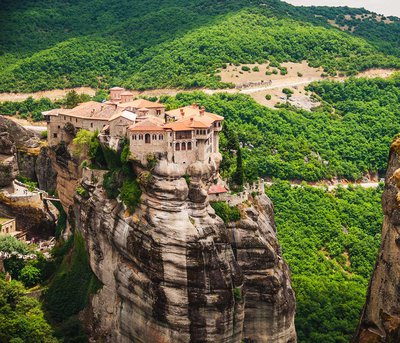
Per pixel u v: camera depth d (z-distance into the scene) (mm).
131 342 148375
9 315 154125
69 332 157875
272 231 159625
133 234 145625
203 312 140250
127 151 150375
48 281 174000
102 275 156875
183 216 141875
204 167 146375
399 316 120312
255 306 152250
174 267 140125
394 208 121688
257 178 164250
